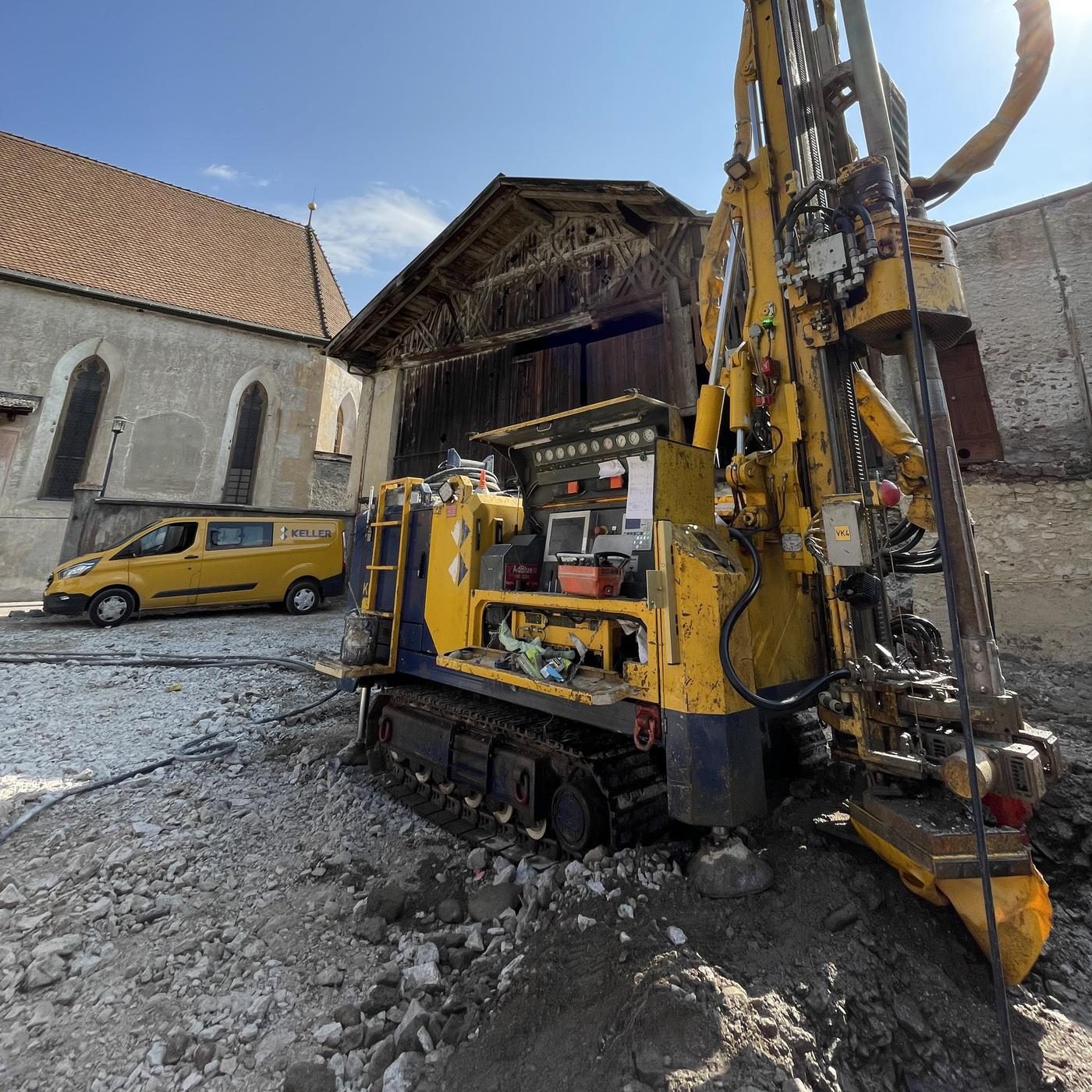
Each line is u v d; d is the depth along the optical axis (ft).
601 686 8.34
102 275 62.18
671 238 28.53
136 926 8.41
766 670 8.96
